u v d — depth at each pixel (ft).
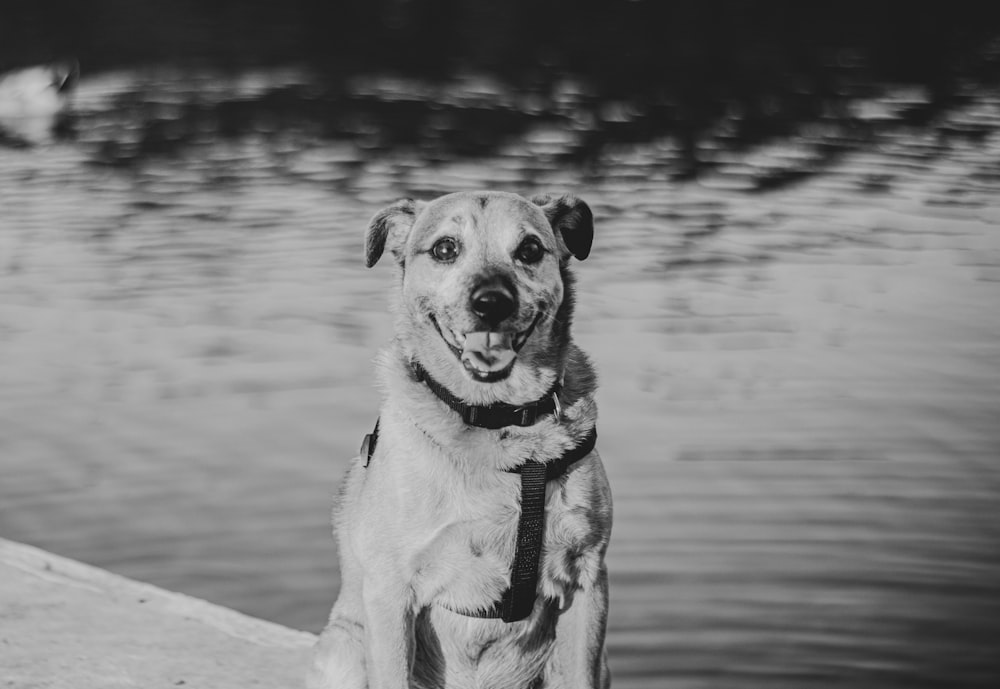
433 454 12.89
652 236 49.73
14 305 39.14
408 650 13.23
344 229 51.90
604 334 35.83
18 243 49.03
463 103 93.25
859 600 20.18
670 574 21.06
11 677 15.11
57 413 29.04
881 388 30.71
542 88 101.09
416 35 126.52
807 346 34.50
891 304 38.91
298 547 21.94
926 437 27.32
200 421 28.37
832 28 126.21
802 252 46.62
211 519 23.06
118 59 114.32
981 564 21.30
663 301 39.37
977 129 78.69
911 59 111.04
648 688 17.60
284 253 46.85
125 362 33.01
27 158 73.05
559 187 62.59
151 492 24.29
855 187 60.44
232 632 16.75
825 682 17.79
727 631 19.08
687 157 71.15
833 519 23.18
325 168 68.33
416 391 13.20
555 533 12.99
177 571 20.88
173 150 75.15
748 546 21.99
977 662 18.21
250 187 62.59
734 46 118.52
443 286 13.23
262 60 113.80
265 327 36.40
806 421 28.53
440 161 70.44
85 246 48.49
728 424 28.19
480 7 139.85
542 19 133.90
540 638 13.55
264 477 25.16
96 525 22.94
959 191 58.80
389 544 13.07
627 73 107.45
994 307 38.55
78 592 17.80
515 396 12.99
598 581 13.30
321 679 14.08
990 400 29.96
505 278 13.00
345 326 36.50
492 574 13.04
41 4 131.13
